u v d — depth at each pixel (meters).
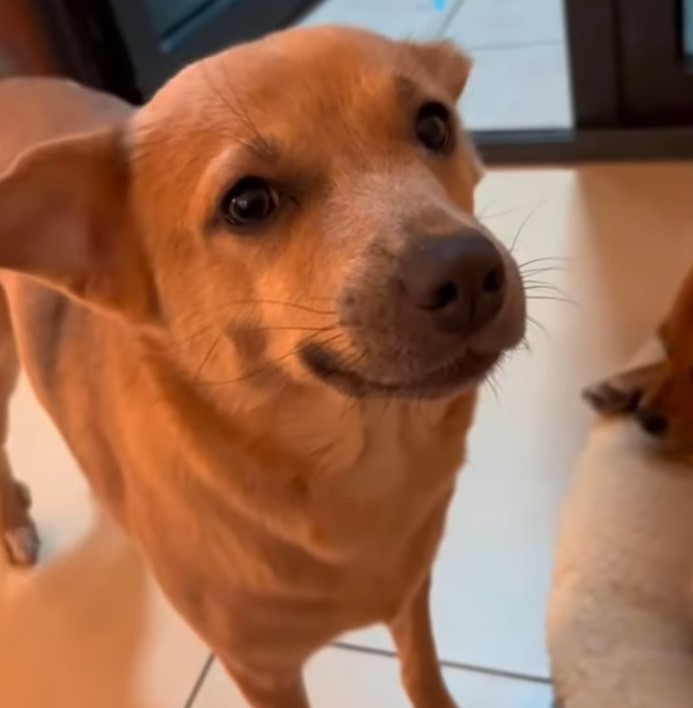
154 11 0.81
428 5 0.89
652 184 0.68
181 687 0.49
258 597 0.34
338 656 0.48
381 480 0.33
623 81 0.69
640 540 0.44
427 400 0.29
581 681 0.41
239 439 0.32
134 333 0.33
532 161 0.72
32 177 0.30
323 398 0.31
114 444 0.36
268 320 0.29
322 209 0.28
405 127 0.29
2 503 0.55
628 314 0.59
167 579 0.36
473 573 0.49
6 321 0.48
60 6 0.75
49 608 0.53
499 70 0.80
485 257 0.25
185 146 0.30
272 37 0.31
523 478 0.53
